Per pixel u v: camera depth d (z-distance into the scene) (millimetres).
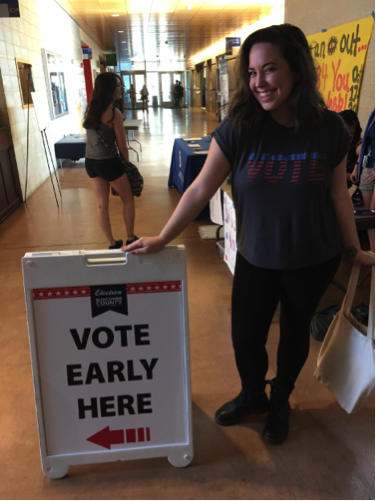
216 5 9508
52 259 1267
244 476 1459
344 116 3182
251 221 1333
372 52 3434
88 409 1401
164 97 29703
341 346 1614
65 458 1426
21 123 5547
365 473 1466
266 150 1245
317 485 1420
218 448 1580
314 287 1387
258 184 1265
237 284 1469
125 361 1375
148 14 10414
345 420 1715
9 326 2479
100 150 3188
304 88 1176
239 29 13555
